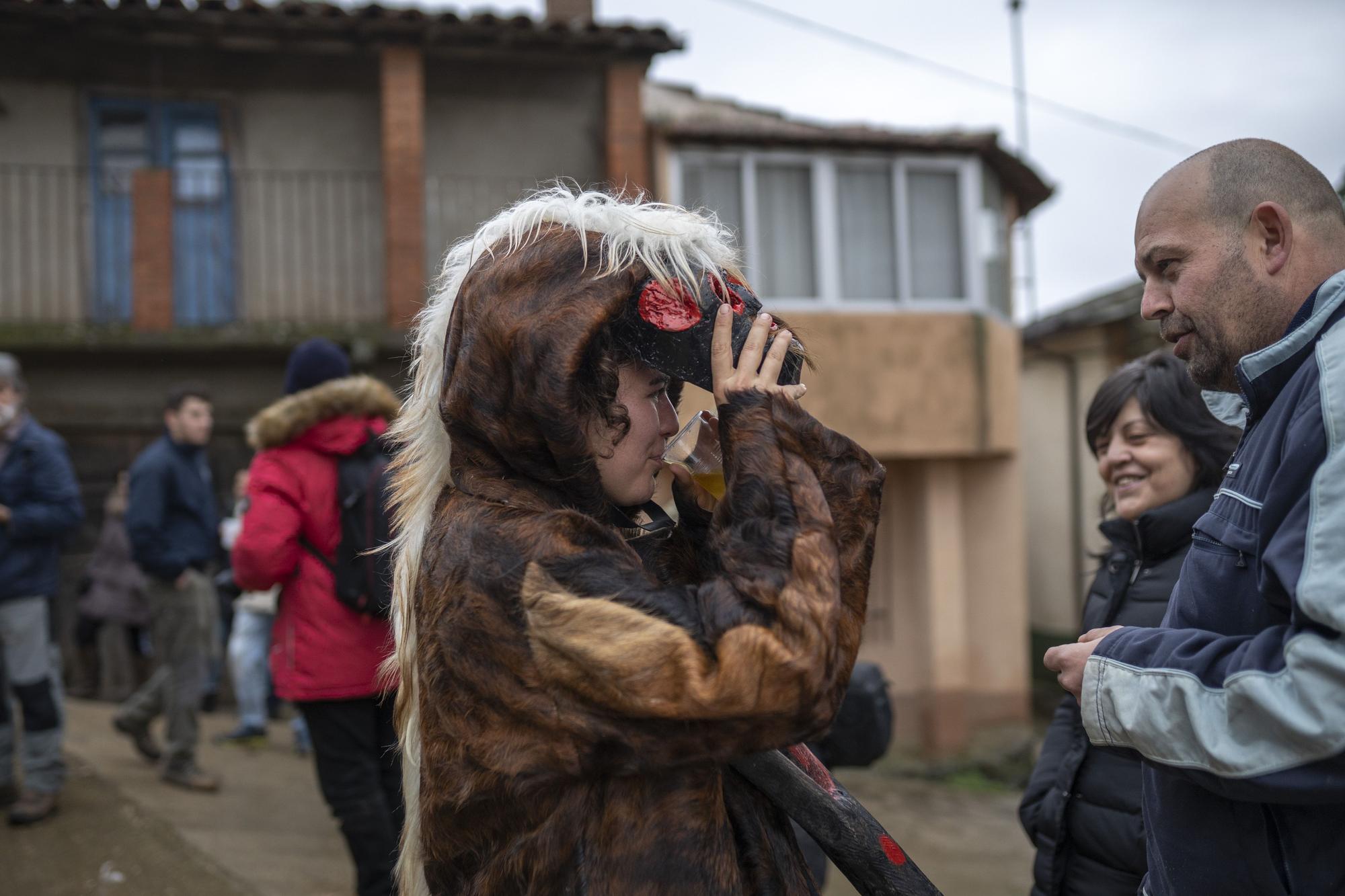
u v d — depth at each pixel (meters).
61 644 8.74
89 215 9.41
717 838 1.16
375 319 9.67
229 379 9.07
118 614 7.57
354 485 3.04
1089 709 1.25
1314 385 1.15
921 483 10.63
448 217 9.88
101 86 9.45
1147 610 1.87
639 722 1.11
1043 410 13.24
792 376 1.32
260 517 3.02
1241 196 1.24
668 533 1.41
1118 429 2.04
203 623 4.93
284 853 4.15
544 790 1.15
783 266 10.20
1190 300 1.27
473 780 1.18
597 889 1.12
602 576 1.14
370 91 9.84
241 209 9.61
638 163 9.79
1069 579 12.84
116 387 8.91
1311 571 1.05
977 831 7.50
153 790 4.80
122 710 5.12
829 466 1.24
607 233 1.28
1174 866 1.29
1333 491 1.06
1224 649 1.14
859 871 1.31
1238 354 1.27
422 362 1.42
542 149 10.08
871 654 10.76
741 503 1.18
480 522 1.22
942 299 10.50
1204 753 1.12
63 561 8.78
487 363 1.24
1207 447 1.94
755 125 10.19
